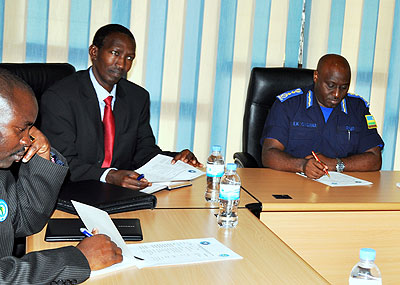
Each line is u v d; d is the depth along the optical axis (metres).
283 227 1.80
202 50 3.26
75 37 3.10
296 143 2.53
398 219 1.91
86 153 2.21
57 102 2.17
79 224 1.43
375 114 3.53
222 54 3.29
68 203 1.55
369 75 3.48
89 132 2.21
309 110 2.55
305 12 3.35
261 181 2.12
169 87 3.26
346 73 2.43
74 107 2.19
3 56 3.03
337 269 1.86
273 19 3.32
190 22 3.22
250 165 2.47
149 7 3.16
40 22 3.05
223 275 1.16
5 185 1.35
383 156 3.59
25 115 1.10
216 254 1.27
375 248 1.89
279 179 2.18
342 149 2.58
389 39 3.46
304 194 1.94
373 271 1.13
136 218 1.53
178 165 2.11
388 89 3.52
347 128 2.58
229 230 1.47
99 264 1.13
